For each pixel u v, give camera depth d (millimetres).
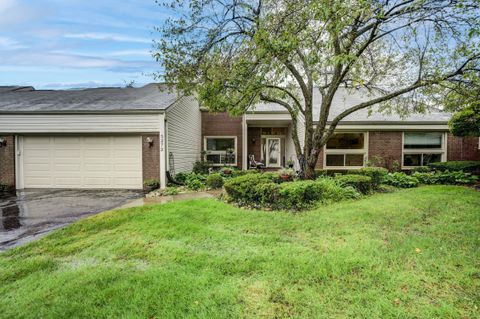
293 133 8188
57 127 9555
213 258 3264
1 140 9664
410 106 9070
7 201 7539
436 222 4492
